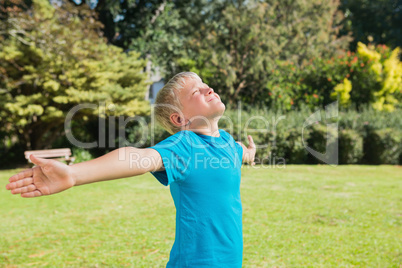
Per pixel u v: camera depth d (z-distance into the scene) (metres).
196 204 1.61
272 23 18.59
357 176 11.19
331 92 16.58
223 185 1.67
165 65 18.88
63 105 14.10
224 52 16.41
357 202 7.49
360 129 14.56
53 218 6.49
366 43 29.09
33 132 14.66
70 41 12.09
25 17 11.31
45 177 1.15
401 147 14.34
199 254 1.59
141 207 7.27
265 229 5.58
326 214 6.46
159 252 4.66
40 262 4.36
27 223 6.18
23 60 13.22
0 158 15.44
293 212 6.64
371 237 5.19
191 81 1.82
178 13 20.14
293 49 18.97
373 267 4.08
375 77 16.16
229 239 1.65
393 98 16.70
